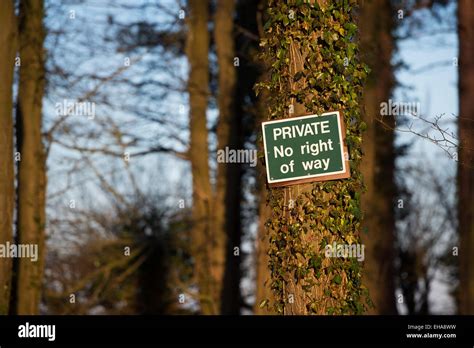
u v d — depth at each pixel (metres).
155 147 21.59
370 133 17.66
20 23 18.03
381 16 18.33
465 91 13.75
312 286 7.34
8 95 13.95
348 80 7.55
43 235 18.17
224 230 21.95
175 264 24.86
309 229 7.34
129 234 24.66
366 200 17.86
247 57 20.33
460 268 13.33
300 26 7.57
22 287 17.81
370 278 19.89
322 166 7.25
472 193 13.19
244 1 22.02
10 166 13.77
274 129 7.36
